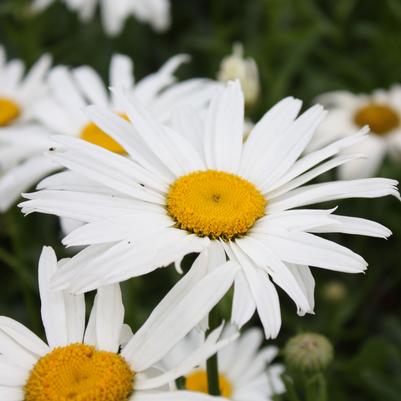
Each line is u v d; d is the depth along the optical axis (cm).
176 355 45
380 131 56
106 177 36
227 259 36
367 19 67
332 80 60
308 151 55
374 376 47
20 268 46
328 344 40
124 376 33
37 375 33
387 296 53
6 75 54
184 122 40
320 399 39
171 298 34
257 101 52
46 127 50
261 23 66
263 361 46
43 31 66
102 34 65
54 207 35
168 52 65
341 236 54
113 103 50
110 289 34
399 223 53
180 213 36
